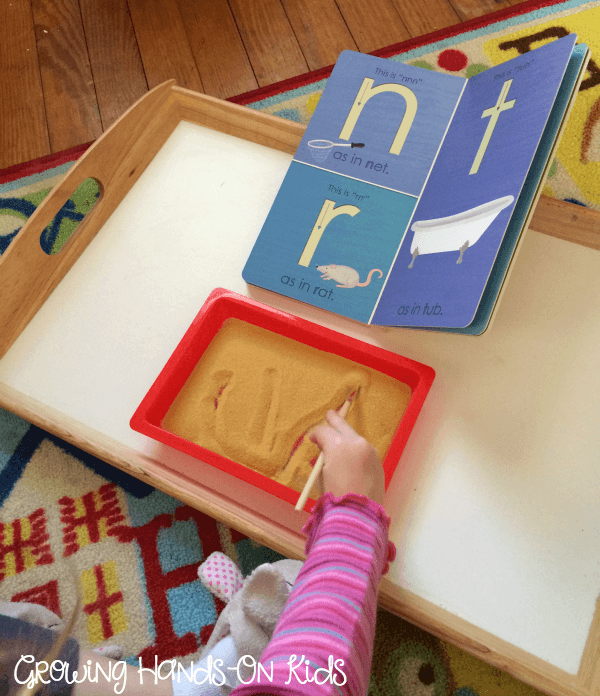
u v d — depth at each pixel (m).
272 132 1.01
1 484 1.05
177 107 1.07
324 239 0.90
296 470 0.80
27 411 0.86
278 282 0.89
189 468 0.81
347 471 0.55
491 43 1.36
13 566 0.99
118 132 0.99
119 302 0.94
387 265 0.87
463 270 0.73
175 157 1.05
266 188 1.00
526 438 0.78
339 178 0.92
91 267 0.97
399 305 0.80
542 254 0.88
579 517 0.73
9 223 1.33
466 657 0.88
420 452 0.79
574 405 0.79
